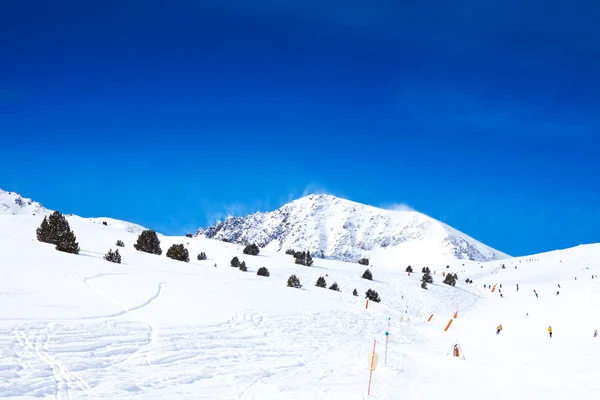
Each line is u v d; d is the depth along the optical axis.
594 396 15.26
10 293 18.92
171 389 12.36
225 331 20.42
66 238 35.69
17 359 12.31
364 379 16.27
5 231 45.12
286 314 27.81
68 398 10.61
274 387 13.73
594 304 53.66
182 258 51.00
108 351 14.53
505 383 17.20
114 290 23.95
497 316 50.72
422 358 22.97
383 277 66.88
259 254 72.00
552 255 126.88
